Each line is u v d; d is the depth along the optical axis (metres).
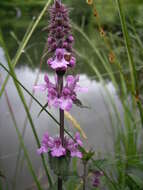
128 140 0.30
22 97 0.23
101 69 0.63
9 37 0.96
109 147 0.39
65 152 0.20
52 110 0.50
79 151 0.20
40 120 0.48
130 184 0.26
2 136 0.45
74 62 0.19
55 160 0.20
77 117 0.49
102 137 0.42
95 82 0.60
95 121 0.47
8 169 0.37
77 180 0.22
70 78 0.20
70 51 0.19
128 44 0.23
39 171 0.37
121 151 0.33
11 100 0.54
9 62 0.22
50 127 0.47
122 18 0.22
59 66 0.18
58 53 0.18
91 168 0.23
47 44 0.19
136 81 0.24
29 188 0.34
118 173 0.28
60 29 0.18
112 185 0.25
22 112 0.51
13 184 0.30
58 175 0.20
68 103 0.18
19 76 0.61
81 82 0.59
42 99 0.50
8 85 0.61
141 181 0.24
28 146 0.42
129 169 0.25
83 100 0.49
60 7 0.18
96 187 0.26
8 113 0.50
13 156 0.40
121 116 0.46
